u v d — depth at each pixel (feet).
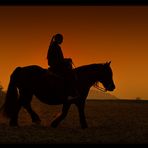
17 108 49.55
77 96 48.47
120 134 44.98
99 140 40.83
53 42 48.65
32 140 40.29
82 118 49.03
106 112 76.18
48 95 49.06
